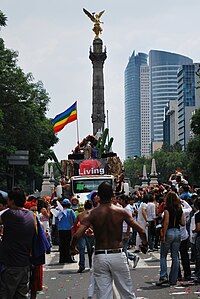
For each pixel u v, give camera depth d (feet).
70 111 170.50
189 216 65.46
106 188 31.96
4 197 45.14
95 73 351.87
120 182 137.49
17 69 175.83
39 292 50.39
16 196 35.94
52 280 59.16
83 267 65.92
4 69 173.06
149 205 86.48
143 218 81.30
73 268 70.13
